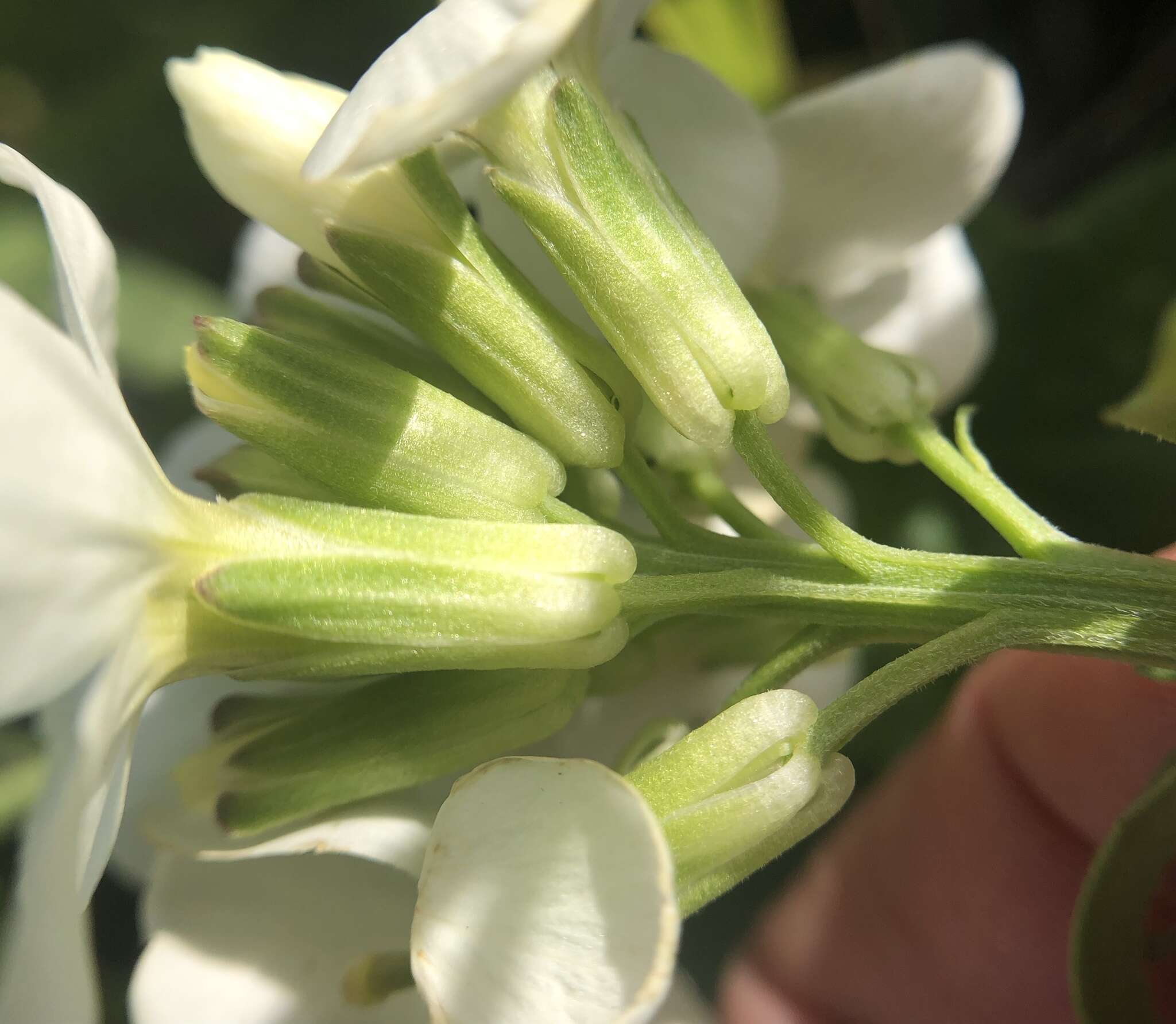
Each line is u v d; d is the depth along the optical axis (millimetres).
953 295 67
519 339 51
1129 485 86
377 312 59
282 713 53
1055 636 51
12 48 114
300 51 114
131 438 47
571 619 48
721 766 48
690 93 57
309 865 55
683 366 50
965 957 78
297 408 50
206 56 53
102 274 49
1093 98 110
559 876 45
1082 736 74
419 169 51
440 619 48
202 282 109
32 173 48
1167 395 54
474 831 46
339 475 51
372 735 51
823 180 61
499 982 45
